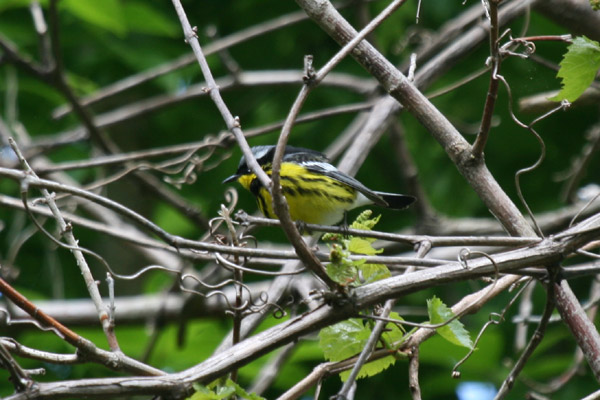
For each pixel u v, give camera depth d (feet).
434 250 39.22
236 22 53.62
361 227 19.72
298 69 54.08
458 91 49.34
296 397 19.92
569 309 20.43
